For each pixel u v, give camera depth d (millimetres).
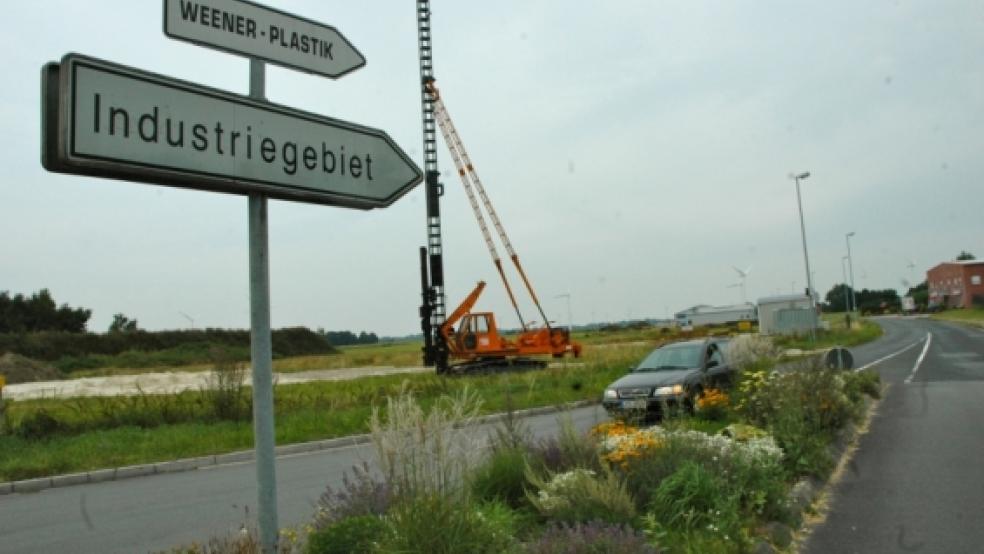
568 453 7059
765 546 5684
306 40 3625
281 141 3404
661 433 7617
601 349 46188
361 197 3760
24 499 11102
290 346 86750
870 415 14414
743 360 17125
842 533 6504
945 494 7812
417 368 47844
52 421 16688
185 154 3027
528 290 37406
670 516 5863
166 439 15359
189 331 81562
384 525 4723
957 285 118562
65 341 72500
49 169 2709
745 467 6668
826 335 52500
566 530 4945
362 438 15781
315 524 5547
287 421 17312
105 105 2787
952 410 14852
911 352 38469
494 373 32438
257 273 3322
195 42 3180
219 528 7984
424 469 4926
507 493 6551
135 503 10023
